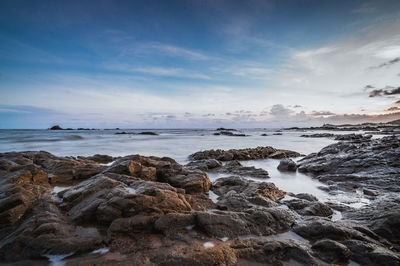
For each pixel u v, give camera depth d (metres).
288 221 6.49
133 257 4.77
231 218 6.23
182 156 25.20
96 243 5.27
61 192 8.73
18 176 9.89
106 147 33.19
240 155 23.50
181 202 7.20
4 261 4.79
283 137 64.44
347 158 15.37
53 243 5.11
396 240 5.52
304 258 4.77
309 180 13.70
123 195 6.85
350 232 5.50
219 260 4.61
